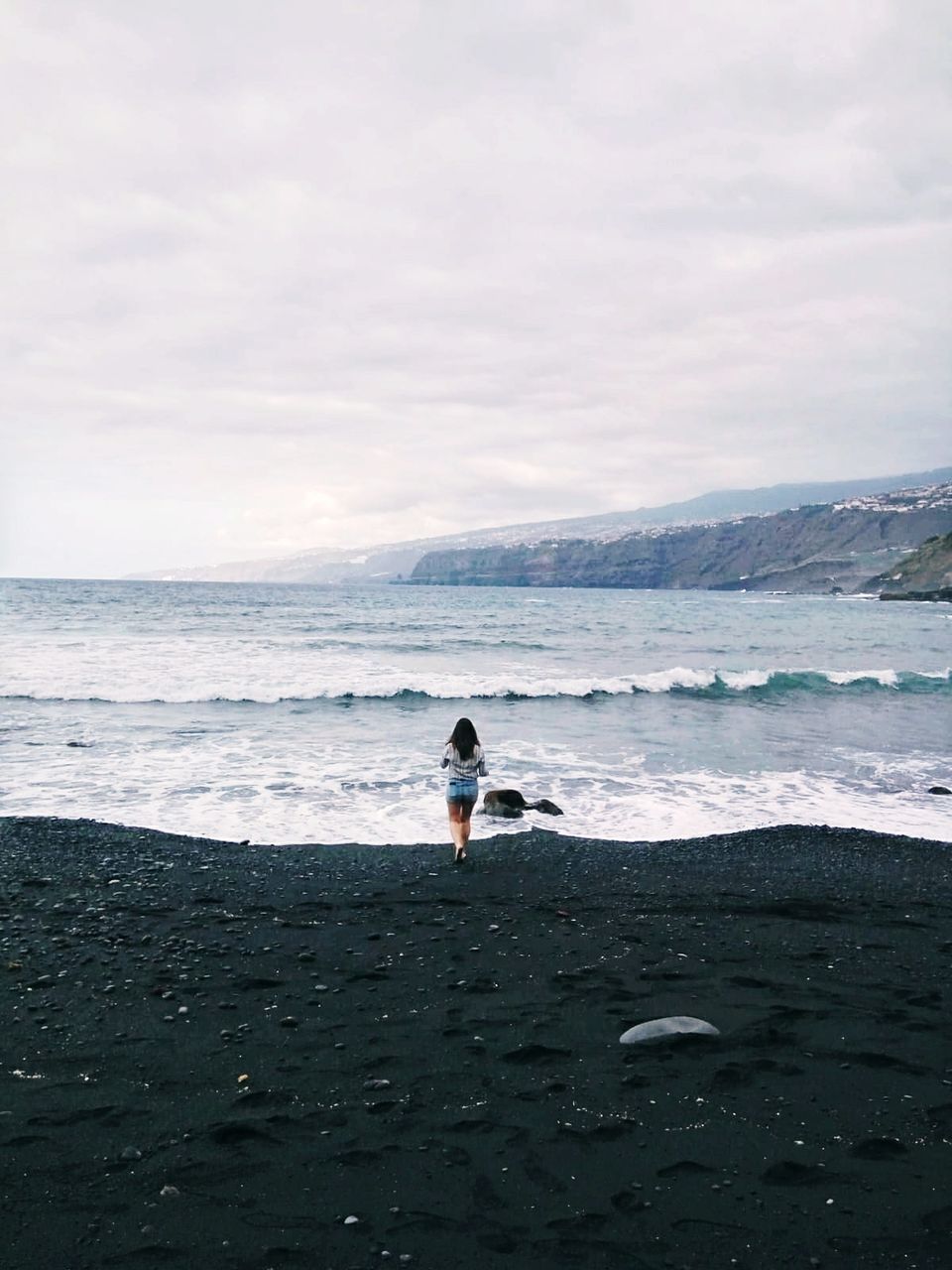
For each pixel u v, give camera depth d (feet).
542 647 127.44
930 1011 18.08
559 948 21.97
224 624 154.61
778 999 18.63
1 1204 10.98
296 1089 14.34
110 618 163.32
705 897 27.12
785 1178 11.83
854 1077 15.02
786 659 120.57
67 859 29.43
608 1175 11.87
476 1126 13.19
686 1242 10.37
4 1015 17.16
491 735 57.93
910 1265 9.94
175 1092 14.17
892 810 40.91
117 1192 11.31
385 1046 16.10
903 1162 12.26
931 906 26.68
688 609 303.48
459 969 20.27
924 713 72.84
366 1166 12.05
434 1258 10.05
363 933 23.02
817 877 29.86
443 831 35.45
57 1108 13.56
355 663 96.32
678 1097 14.19
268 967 20.24
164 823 35.27
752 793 43.65
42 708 62.44
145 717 60.23
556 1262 10.00
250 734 55.06
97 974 19.54
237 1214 10.87
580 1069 15.24
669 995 18.81
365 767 46.60
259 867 29.45
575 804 40.70
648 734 59.82
